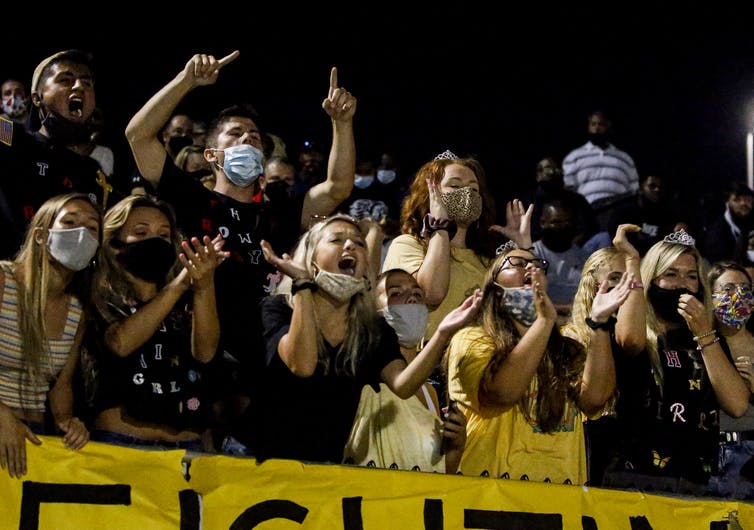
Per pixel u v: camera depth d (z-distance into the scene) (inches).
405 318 366.3
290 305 357.7
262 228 412.8
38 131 398.3
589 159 731.4
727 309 443.5
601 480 394.3
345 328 352.8
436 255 406.6
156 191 394.3
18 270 324.8
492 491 348.8
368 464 352.8
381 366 355.9
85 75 398.3
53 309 329.4
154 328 333.7
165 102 391.5
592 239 606.2
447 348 386.3
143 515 311.1
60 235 322.7
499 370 365.4
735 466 421.4
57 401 329.7
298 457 341.4
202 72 392.2
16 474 302.7
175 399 340.8
